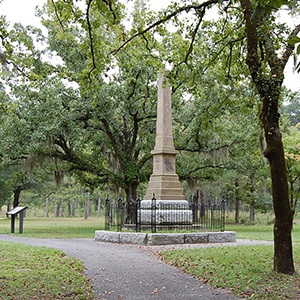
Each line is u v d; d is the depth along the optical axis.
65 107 23.00
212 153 24.89
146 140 26.55
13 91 22.06
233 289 7.68
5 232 22.61
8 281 8.07
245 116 24.52
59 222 39.69
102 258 11.34
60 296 7.10
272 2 4.24
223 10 11.45
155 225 15.60
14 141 21.53
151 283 8.25
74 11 10.99
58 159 24.59
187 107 26.03
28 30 23.16
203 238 15.49
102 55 12.38
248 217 42.16
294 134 27.08
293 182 25.55
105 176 25.95
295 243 16.08
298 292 7.43
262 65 10.00
